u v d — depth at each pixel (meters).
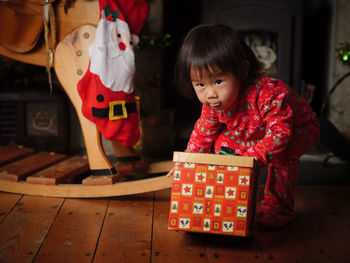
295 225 1.24
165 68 2.20
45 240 1.11
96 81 1.33
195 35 1.02
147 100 1.94
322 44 2.18
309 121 1.23
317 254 1.06
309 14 2.15
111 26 1.35
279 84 1.10
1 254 1.03
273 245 1.11
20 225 1.21
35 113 2.01
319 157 1.93
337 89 2.00
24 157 1.79
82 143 2.15
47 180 1.45
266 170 1.78
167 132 1.98
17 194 1.48
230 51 0.98
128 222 1.24
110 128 1.37
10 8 1.37
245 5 2.15
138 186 1.40
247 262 1.01
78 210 1.34
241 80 1.04
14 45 1.44
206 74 0.98
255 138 1.19
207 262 1.00
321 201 1.44
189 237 1.14
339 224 1.25
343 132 2.02
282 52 2.16
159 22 2.11
